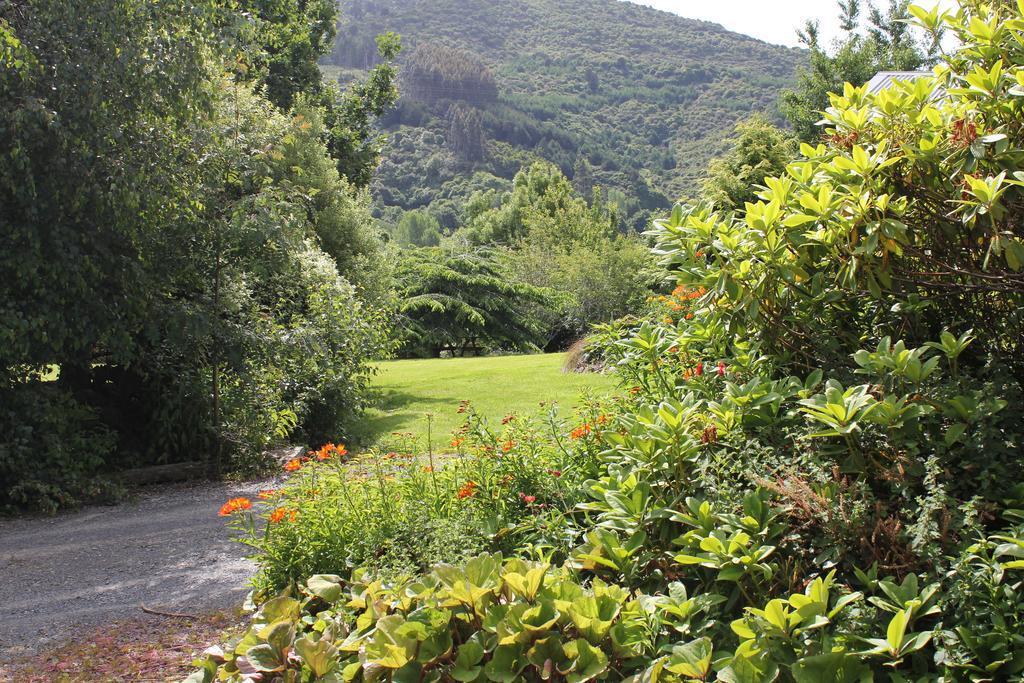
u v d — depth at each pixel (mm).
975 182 2928
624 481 3285
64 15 7574
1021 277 3100
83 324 7809
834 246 3420
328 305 10445
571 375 14773
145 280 8234
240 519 4715
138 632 4410
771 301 3559
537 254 32906
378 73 24922
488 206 57531
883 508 2684
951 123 3268
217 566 5570
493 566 3029
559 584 2904
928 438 2867
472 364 19172
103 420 9070
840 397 2842
